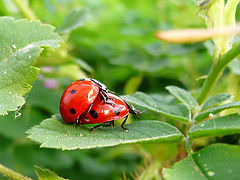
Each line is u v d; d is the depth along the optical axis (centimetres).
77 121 7
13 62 7
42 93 10
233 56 7
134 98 7
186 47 12
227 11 7
